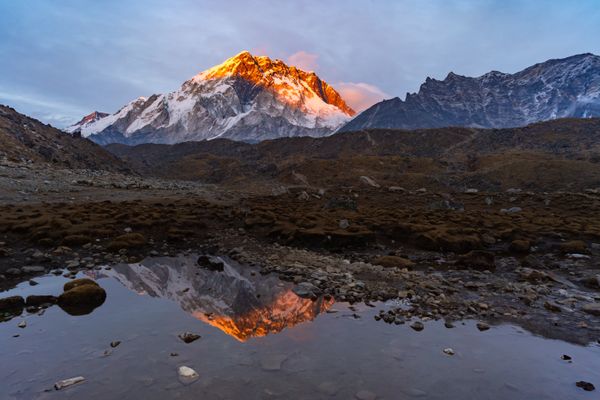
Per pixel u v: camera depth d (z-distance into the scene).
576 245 18.92
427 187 149.38
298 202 42.62
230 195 49.69
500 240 21.27
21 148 68.75
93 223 20.28
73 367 6.66
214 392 5.82
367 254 18.55
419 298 11.34
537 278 14.45
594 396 6.06
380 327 9.05
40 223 19.06
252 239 20.95
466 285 12.91
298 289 12.15
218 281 13.36
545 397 6.00
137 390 5.88
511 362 7.28
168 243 19.28
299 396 5.77
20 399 5.64
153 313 9.75
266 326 9.00
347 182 148.75
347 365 6.91
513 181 152.25
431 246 19.69
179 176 195.38
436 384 6.30
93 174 57.72
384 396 5.86
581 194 50.44
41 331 8.38
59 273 13.63
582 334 8.88
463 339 8.40
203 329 8.64
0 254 14.98
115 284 12.52
